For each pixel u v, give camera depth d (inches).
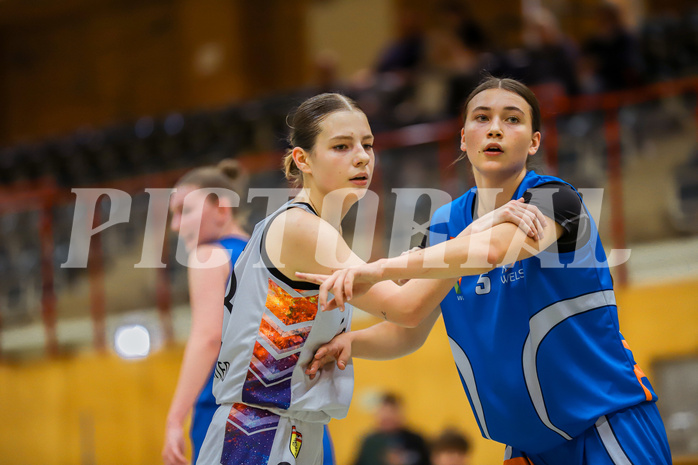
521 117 174.6
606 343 173.3
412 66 643.5
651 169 462.9
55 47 1148.5
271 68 1014.4
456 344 186.4
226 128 696.4
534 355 173.0
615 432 170.2
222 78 1016.9
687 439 376.2
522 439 181.0
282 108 670.5
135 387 492.1
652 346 394.6
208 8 1023.0
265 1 1016.9
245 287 178.9
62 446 504.1
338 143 176.6
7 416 522.6
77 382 507.2
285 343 173.9
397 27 932.6
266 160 510.3
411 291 173.5
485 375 180.5
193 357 214.2
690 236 449.4
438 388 416.5
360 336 192.9
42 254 551.8
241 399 174.4
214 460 174.1
